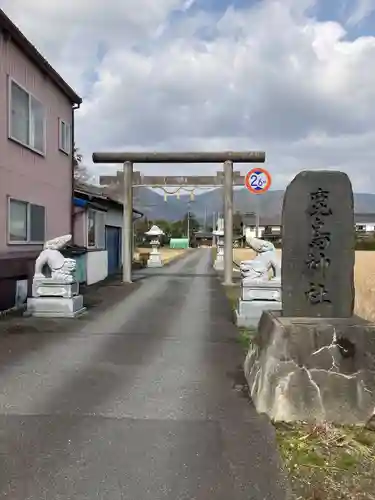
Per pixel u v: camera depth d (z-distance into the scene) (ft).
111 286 52.70
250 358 17.47
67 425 13.10
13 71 34.19
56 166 43.88
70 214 47.83
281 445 12.07
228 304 38.99
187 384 16.99
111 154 56.18
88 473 10.44
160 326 28.68
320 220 16.39
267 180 55.77
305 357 13.97
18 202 35.73
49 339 24.54
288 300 16.33
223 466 10.89
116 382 17.13
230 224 56.90
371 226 220.02
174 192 57.72
